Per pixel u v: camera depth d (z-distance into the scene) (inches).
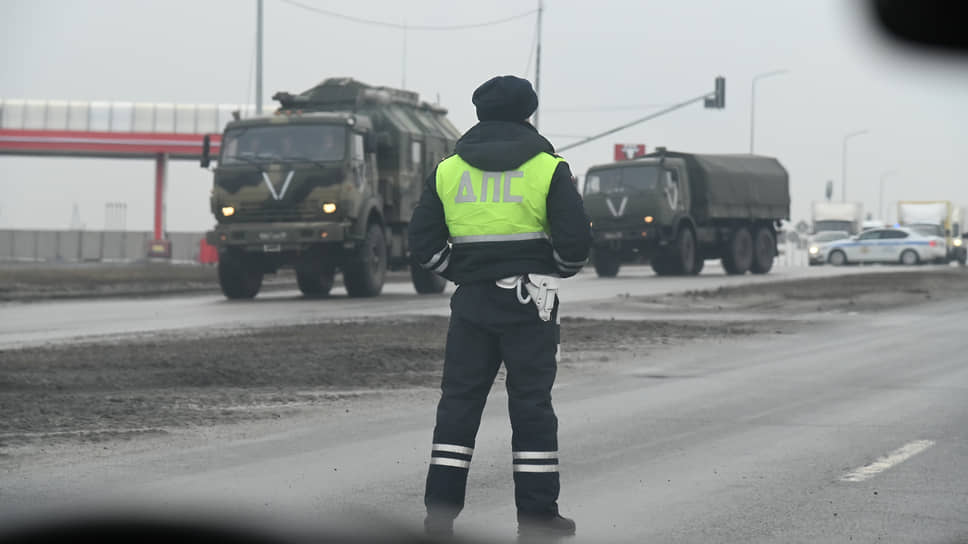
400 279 2640.3
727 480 488.4
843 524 412.5
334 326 1203.2
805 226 5374.0
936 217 4473.4
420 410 678.5
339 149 1644.9
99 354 906.1
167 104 4512.8
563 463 526.3
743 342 1103.6
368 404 699.4
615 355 986.1
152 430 595.8
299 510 422.6
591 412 680.4
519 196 387.9
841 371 883.4
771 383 812.6
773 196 2933.1
